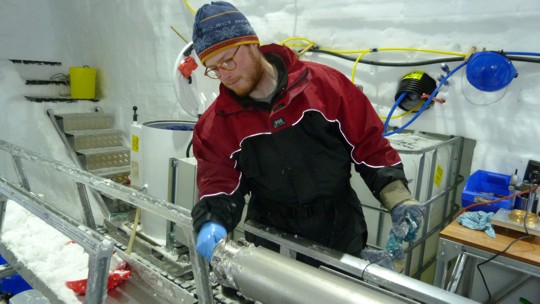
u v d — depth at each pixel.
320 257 0.92
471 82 1.57
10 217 1.57
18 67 3.61
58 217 1.08
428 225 1.64
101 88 3.65
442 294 0.74
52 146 3.18
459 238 1.28
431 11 1.74
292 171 1.07
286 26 2.24
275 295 0.71
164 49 2.92
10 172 3.20
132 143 2.30
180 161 1.92
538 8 1.48
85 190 1.72
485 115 1.67
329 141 1.05
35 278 1.24
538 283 1.56
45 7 3.91
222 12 0.91
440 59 1.72
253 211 1.27
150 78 3.09
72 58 3.92
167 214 1.04
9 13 3.67
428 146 1.50
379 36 1.91
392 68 1.88
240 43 0.90
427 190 1.59
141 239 2.16
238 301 1.77
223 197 1.04
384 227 1.53
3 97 3.20
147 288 1.22
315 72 1.02
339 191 1.17
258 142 1.05
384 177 1.01
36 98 3.27
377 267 0.84
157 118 3.09
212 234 0.91
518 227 1.27
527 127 1.57
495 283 1.66
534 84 1.53
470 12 1.64
